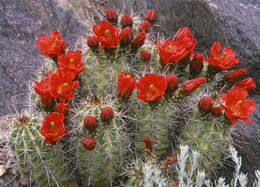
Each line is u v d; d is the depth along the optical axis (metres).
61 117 0.39
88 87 0.47
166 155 0.46
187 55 0.47
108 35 0.44
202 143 0.42
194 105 0.43
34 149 0.40
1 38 0.71
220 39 0.66
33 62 0.72
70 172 0.46
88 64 0.46
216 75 0.51
